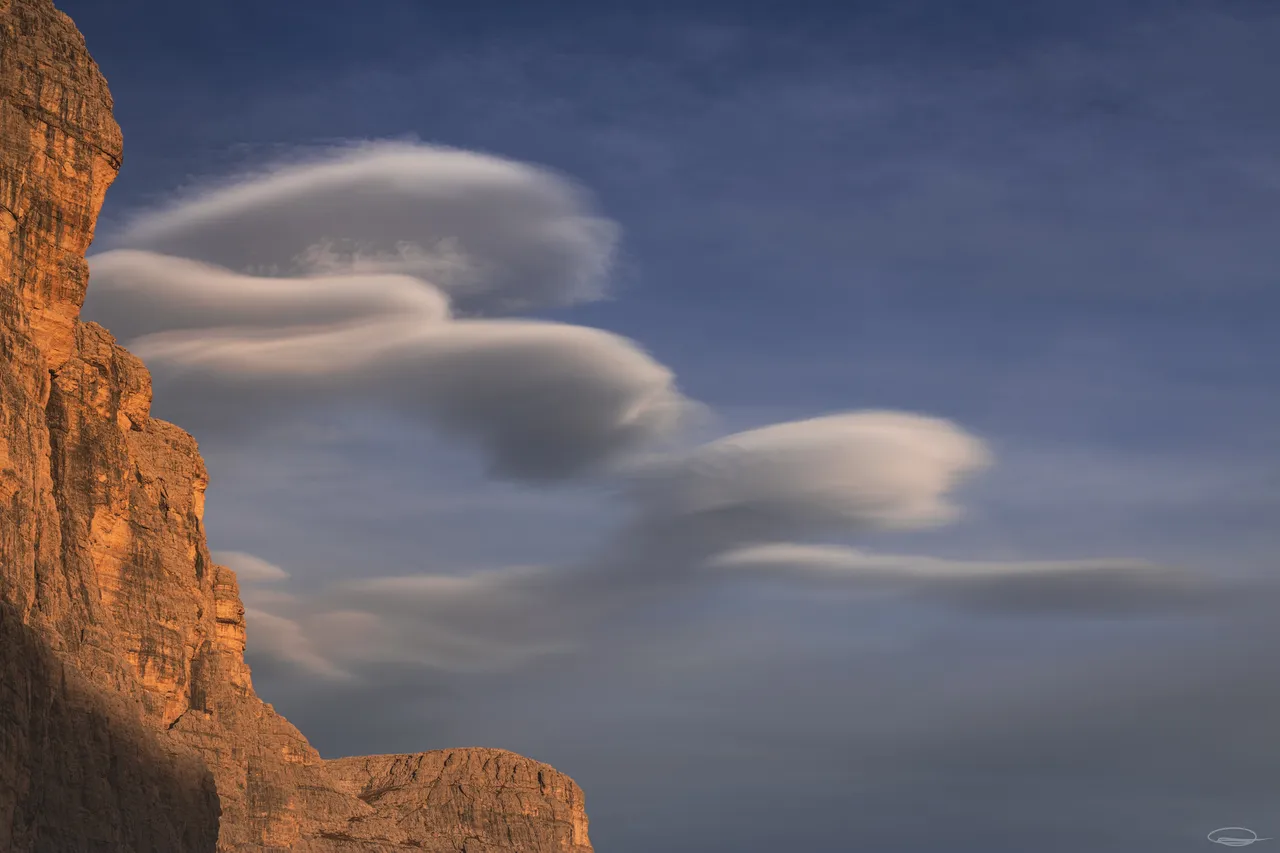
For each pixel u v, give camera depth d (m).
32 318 159.25
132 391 186.12
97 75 170.50
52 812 137.88
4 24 163.50
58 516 156.25
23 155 158.62
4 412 147.00
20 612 142.00
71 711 144.50
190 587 195.38
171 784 156.00
